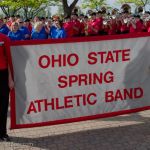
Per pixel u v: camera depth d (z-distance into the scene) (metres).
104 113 6.60
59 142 6.05
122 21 13.65
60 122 6.38
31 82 6.16
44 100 6.26
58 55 6.18
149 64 6.74
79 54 6.28
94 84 6.46
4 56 5.98
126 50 6.55
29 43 6.04
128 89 6.68
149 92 6.84
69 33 13.95
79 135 6.33
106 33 13.74
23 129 6.65
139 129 6.58
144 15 14.18
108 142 6.01
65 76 6.28
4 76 6.02
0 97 6.07
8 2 32.88
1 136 6.14
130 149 5.73
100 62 6.43
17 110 6.17
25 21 14.72
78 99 6.41
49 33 12.57
